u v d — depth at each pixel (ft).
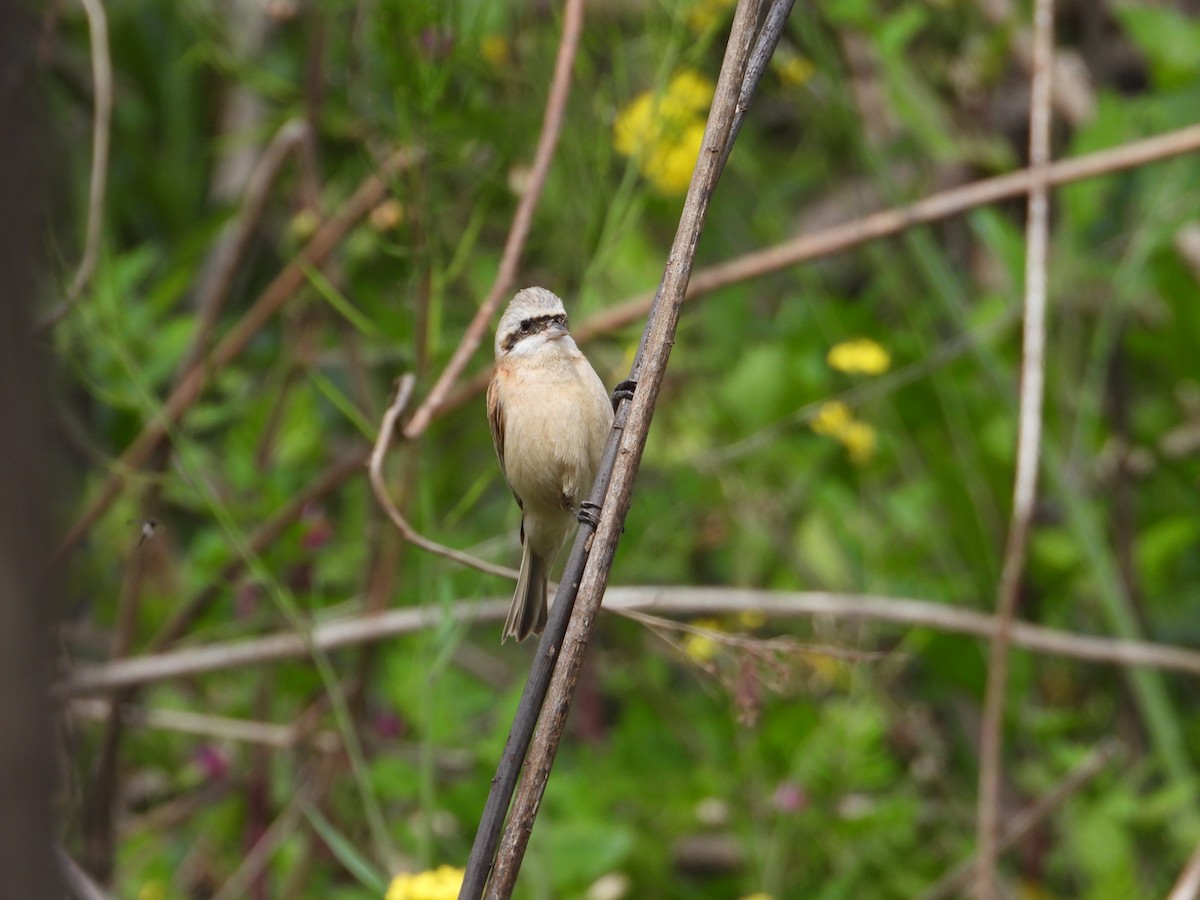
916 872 34.91
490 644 43.11
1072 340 40.91
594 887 31.58
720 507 39.60
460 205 33.96
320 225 36.14
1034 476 30.50
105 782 33.37
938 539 39.06
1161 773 39.24
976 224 35.96
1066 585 39.14
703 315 40.68
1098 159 31.14
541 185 26.81
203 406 38.99
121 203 45.50
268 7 36.37
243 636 39.24
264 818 36.78
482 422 38.01
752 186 40.52
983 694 37.45
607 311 34.40
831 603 32.63
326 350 42.70
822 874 33.99
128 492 37.45
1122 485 41.22
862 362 34.50
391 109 30.71
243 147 46.52
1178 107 38.27
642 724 35.53
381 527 36.06
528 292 26.27
